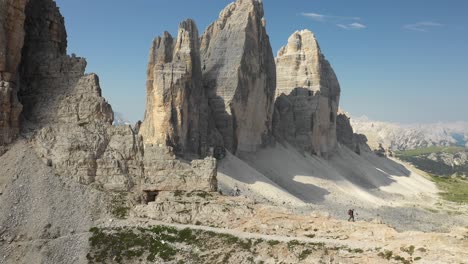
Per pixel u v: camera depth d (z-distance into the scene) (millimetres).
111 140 55812
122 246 44906
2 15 51094
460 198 160500
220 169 105938
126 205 50969
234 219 48156
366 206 121312
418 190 174125
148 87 111562
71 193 50188
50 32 60812
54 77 58312
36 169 50781
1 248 43094
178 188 53969
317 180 134000
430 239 40656
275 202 94375
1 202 46219
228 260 41844
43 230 45375
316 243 42500
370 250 40625
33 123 55562
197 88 112000
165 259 43156
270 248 42344
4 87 51625
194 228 46750
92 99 57000
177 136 99312
